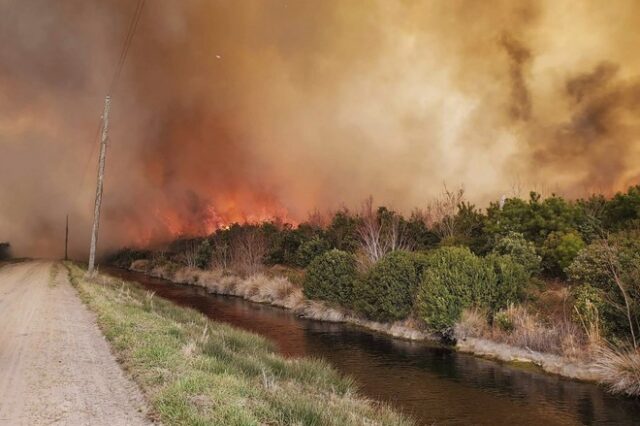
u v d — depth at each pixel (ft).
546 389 39.19
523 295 57.11
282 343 57.93
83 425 20.67
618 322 43.55
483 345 52.13
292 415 22.53
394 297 64.75
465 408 34.76
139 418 21.49
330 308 77.77
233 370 29.89
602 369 40.50
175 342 36.65
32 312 54.49
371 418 27.81
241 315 81.82
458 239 81.61
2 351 34.88
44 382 27.04
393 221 96.37
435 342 57.93
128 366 30.04
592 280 47.42
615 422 32.07
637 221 63.05
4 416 21.72
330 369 41.29
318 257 82.79
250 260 130.00
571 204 75.61
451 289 57.31
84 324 46.57
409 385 40.45
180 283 148.46
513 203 76.13
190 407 21.77
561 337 47.47
